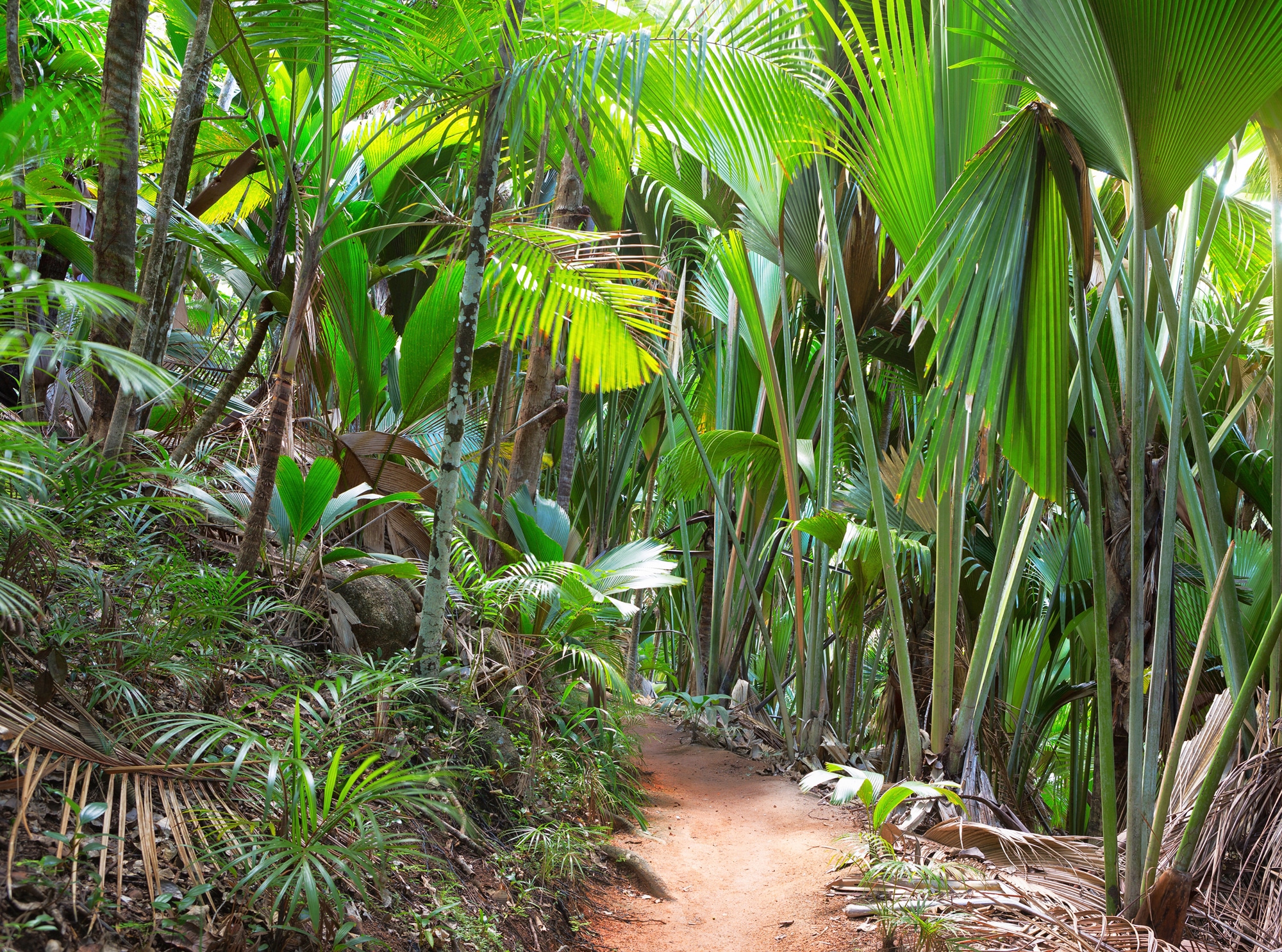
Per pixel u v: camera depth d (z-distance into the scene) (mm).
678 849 3752
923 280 2922
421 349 4457
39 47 4277
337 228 3949
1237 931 2938
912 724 4238
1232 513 5508
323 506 3270
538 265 3443
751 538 6668
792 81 3111
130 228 2545
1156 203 2930
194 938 1615
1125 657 3762
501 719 3396
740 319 6328
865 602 5449
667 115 3098
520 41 2865
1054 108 2957
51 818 1674
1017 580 4297
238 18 2986
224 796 2049
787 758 5469
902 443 6645
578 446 7711
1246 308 3857
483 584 3523
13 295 1416
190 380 4434
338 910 1668
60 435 3152
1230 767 3377
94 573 2291
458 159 3387
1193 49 2412
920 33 3432
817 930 2959
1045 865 3479
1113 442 3617
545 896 2807
